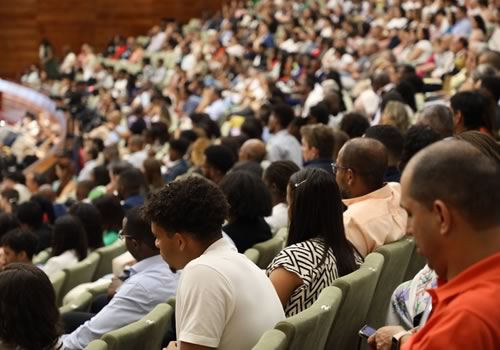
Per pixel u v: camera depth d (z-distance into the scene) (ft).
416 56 59.31
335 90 43.57
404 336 9.92
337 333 13.96
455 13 62.95
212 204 12.00
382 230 16.25
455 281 7.61
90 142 54.49
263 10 90.48
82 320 17.71
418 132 19.03
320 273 13.89
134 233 16.11
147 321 13.82
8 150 65.77
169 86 79.15
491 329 7.20
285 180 21.11
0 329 11.43
